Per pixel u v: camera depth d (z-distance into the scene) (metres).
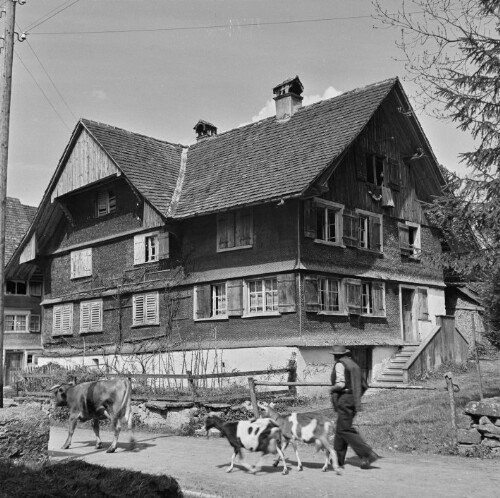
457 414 14.58
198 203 23.88
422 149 26.05
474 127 13.97
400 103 25.06
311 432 10.32
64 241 31.75
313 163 21.30
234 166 25.16
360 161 24.45
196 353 22.81
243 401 17.12
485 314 17.12
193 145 30.38
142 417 17.20
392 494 8.74
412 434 13.23
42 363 32.00
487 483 9.38
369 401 18.44
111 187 28.88
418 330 26.47
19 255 33.47
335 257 22.69
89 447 13.68
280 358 20.94
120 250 28.11
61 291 31.62
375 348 23.92
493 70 13.75
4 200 12.90
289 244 21.38
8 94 13.23
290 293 21.09
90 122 28.34
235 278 22.88
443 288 28.59
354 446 10.25
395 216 26.09
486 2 13.61
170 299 25.33
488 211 13.68
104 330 28.50
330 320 22.05
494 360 26.00
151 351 25.59
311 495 8.82
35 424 10.03
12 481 5.55
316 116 24.89
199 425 15.77
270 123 26.81
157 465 11.30
